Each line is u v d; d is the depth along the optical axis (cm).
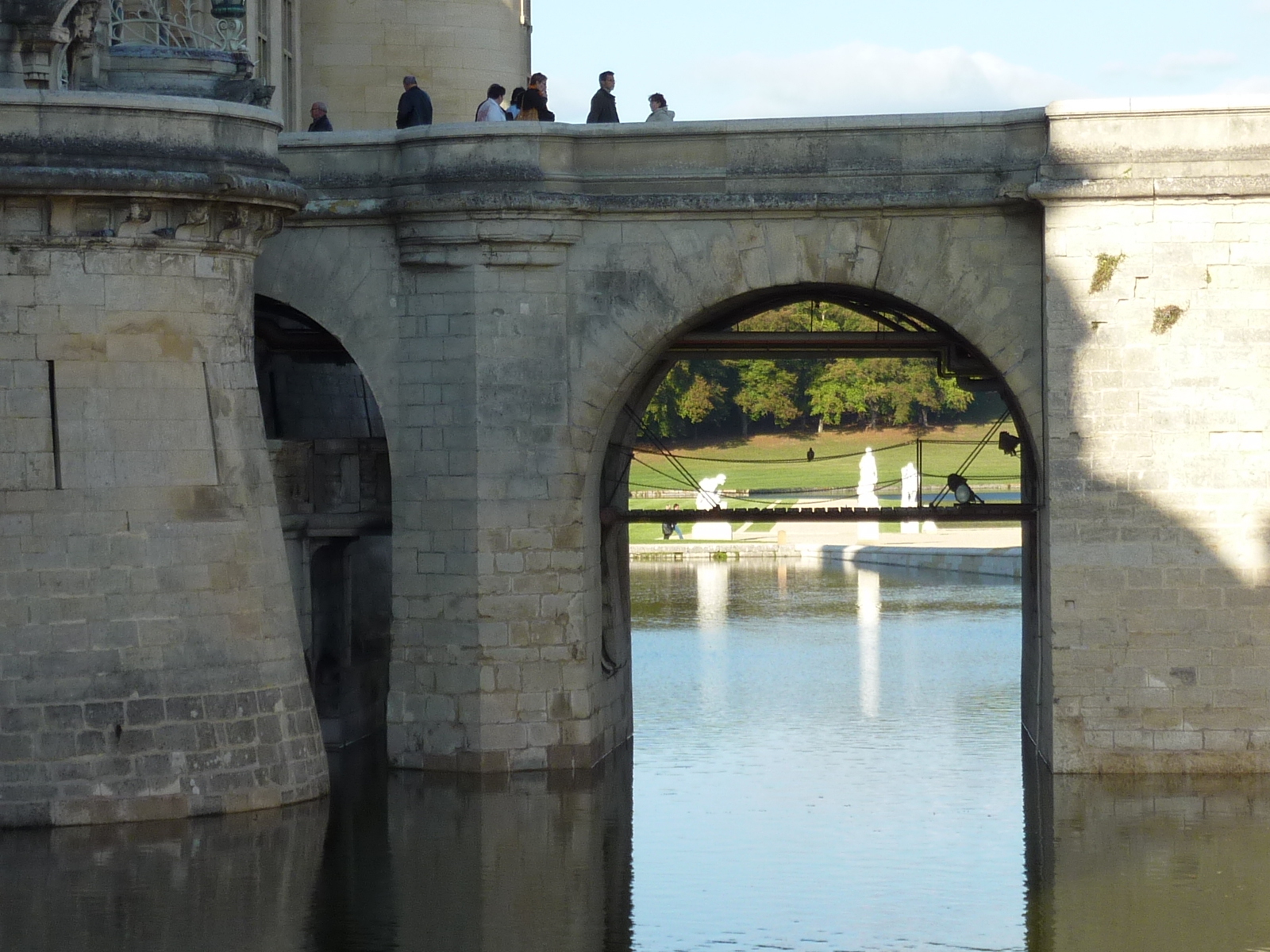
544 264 3459
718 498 8981
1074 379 3359
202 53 3391
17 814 2930
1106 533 3362
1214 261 3328
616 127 3466
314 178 3525
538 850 3002
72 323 2973
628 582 3966
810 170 3444
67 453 2964
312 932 2583
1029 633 3872
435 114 4834
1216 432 3341
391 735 3509
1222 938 2555
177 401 3031
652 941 2569
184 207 3005
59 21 3173
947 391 13675
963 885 2806
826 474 12012
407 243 3484
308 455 3678
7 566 2942
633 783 3444
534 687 3481
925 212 3425
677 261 3469
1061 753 3384
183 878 2786
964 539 8431
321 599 3781
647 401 3962
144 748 2975
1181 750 3362
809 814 3228
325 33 4781
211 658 3031
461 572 3481
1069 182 3328
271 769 3092
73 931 2561
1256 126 3309
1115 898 2730
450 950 2523
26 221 2950
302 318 3822
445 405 3491
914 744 3803
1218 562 3344
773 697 4384
